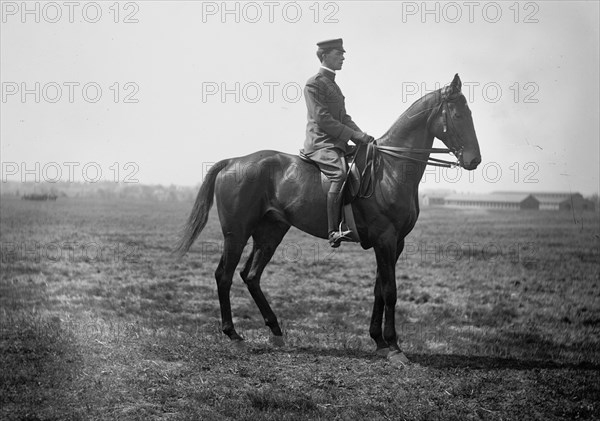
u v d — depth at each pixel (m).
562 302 10.74
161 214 16.98
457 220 16.27
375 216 6.80
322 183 6.98
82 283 11.16
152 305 9.77
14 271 11.72
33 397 5.70
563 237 13.80
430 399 5.87
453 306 10.44
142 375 6.20
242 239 7.30
